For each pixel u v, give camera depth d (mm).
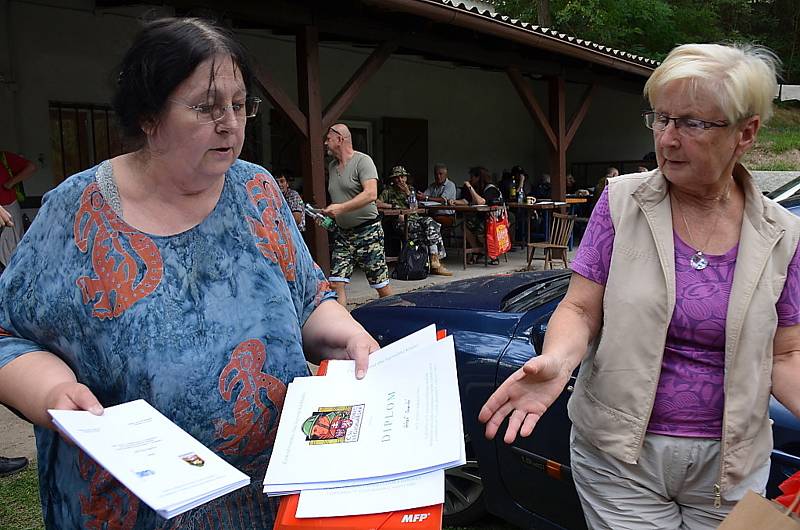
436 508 1007
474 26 6613
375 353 1408
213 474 977
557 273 3402
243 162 1409
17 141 6305
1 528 2770
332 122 6270
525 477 2395
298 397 1275
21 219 5312
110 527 1252
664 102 1447
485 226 9312
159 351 1196
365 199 5258
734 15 25125
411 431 1154
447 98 11844
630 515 1643
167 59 1100
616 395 1600
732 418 1522
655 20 21453
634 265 1572
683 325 1539
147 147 1197
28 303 1211
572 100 14070
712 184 1494
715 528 1617
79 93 6734
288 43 9039
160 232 1233
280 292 1342
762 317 1497
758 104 1415
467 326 2738
